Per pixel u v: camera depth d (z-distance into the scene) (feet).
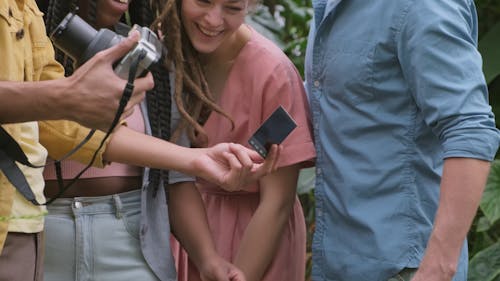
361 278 8.59
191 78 9.34
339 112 8.73
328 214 8.93
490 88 13.23
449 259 7.90
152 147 7.78
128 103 6.63
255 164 8.30
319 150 9.02
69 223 8.22
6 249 6.72
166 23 8.96
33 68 7.11
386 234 8.45
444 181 7.95
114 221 8.31
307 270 13.80
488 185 12.34
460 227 7.88
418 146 8.41
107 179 8.32
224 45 9.55
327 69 8.82
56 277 8.19
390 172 8.46
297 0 16.51
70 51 7.13
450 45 8.02
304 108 9.47
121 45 6.51
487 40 12.96
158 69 8.70
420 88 8.11
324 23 8.82
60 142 7.57
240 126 9.51
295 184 9.53
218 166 7.93
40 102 6.38
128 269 8.30
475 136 7.84
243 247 9.32
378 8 8.45
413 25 8.16
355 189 8.60
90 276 8.19
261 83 9.44
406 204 8.43
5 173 6.49
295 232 9.81
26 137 6.93
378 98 8.50
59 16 8.44
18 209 6.77
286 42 16.24
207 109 9.53
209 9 8.88
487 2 13.26
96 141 7.62
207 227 9.18
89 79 6.42
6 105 6.37
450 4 8.17
